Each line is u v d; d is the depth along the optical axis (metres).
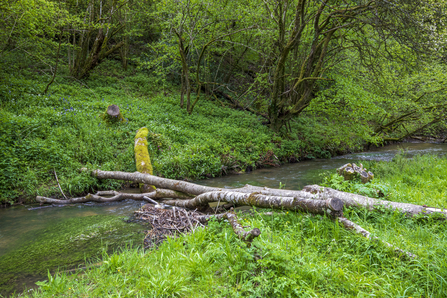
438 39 10.38
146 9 17.12
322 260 3.43
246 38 16.48
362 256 3.56
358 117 12.75
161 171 9.44
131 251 4.19
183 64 14.33
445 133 20.84
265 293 2.90
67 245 4.56
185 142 11.70
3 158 7.33
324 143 15.97
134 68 18.73
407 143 20.55
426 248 3.52
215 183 9.33
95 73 16.22
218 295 2.96
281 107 15.29
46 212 6.30
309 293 2.83
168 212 5.91
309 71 14.05
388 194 5.85
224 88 19.78
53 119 9.52
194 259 3.51
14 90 10.73
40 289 3.30
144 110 13.34
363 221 4.67
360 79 14.18
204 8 12.90
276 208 4.71
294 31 12.54
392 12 10.09
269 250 3.32
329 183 7.10
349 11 12.21
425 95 15.55
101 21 15.40
